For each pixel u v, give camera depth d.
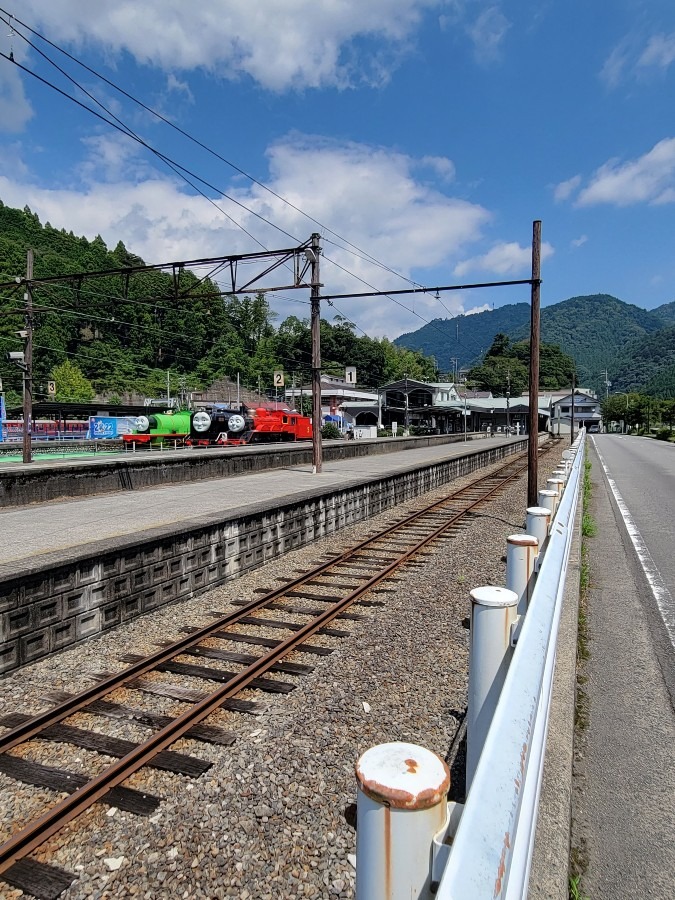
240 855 3.13
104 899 2.89
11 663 5.64
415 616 6.96
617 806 3.31
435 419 67.56
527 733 1.61
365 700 4.86
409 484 17.72
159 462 17.00
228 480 18.48
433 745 4.17
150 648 6.27
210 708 4.73
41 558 6.16
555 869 2.57
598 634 5.87
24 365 20.34
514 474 26.12
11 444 28.73
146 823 3.42
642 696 4.58
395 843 1.18
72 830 3.39
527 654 2.18
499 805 1.28
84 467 14.50
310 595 7.91
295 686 5.16
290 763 3.96
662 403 85.81
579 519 10.88
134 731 4.54
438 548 10.67
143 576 7.27
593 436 75.81
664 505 14.41
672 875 2.82
